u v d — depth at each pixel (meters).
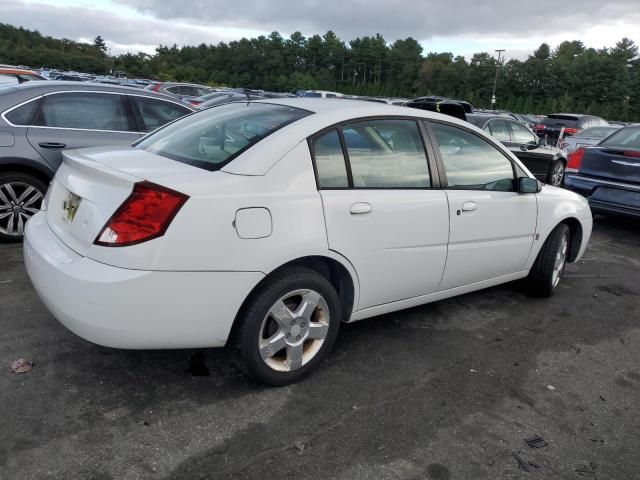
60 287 2.51
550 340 3.88
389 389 3.06
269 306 2.78
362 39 121.69
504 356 3.58
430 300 3.76
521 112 85.12
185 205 2.46
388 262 3.27
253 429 2.62
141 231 2.42
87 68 107.44
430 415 2.84
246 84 118.81
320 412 2.79
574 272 5.53
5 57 101.56
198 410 2.73
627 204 6.85
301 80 111.75
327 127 3.04
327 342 3.10
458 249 3.70
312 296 2.94
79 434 2.49
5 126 4.91
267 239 2.67
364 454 2.50
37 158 5.02
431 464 2.47
